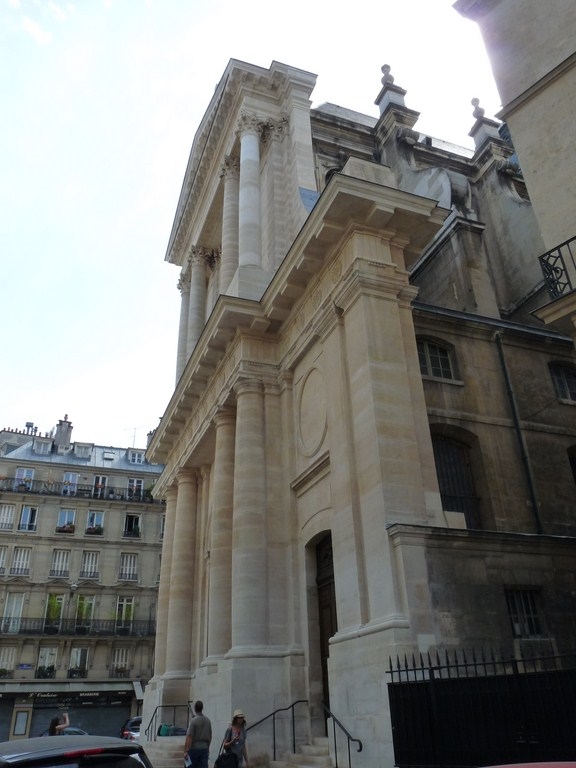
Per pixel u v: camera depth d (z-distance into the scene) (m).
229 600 17.66
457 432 15.80
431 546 11.42
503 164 26.11
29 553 46.03
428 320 16.91
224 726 14.17
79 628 44.41
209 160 27.45
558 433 16.89
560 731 7.25
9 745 5.08
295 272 16.33
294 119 22.75
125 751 5.13
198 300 28.69
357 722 11.21
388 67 29.31
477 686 8.23
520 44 14.36
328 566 14.93
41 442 53.34
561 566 12.29
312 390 16.12
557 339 18.12
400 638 10.52
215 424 20.28
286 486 16.58
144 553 48.59
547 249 12.80
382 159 26.73
